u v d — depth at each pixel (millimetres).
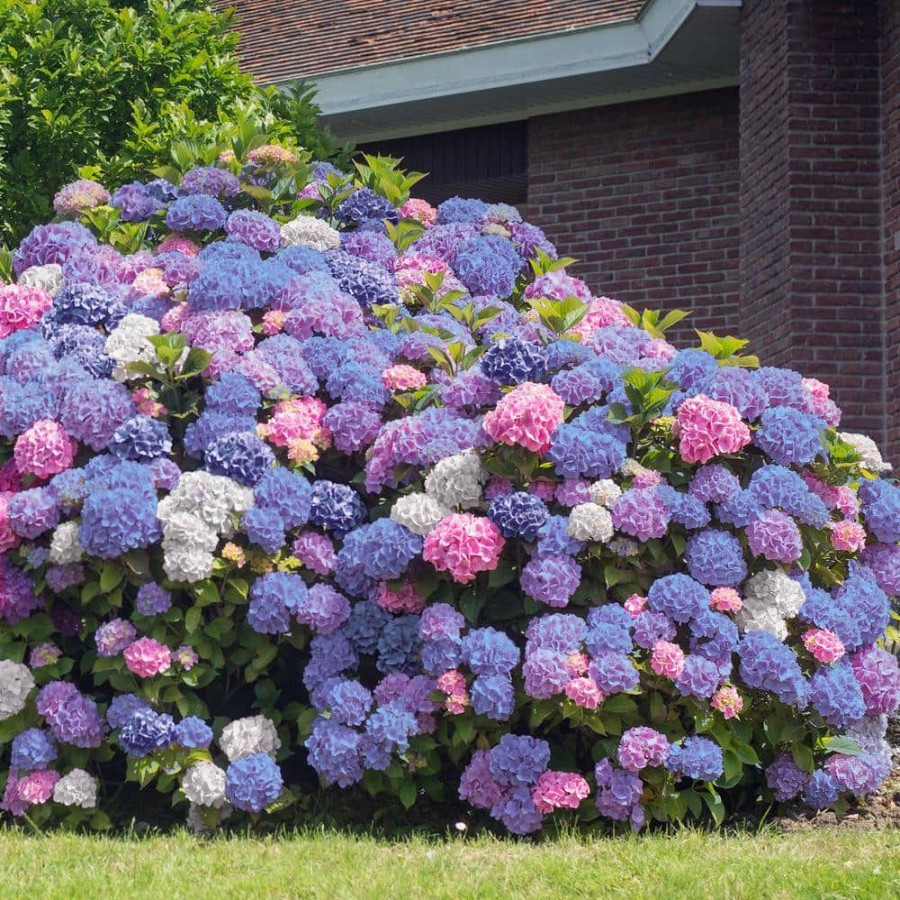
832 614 4656
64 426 4773
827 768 4633
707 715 4457
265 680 4836
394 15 13180
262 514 4566
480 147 12750
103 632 4578
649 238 11844
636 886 3625
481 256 6012
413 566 4645
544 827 4469
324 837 4383
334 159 8133
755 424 4801
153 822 4719
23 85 8047
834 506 4855
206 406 4895
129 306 5422
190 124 7543
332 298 5254
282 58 13336
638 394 4664
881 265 9039
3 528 4668
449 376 5113
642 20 10812
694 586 4465
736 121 11555
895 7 8781
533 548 4543
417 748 4566
